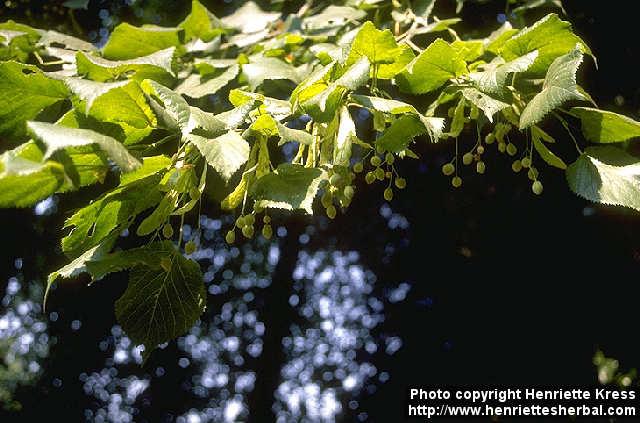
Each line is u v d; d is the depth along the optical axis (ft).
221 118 5.42
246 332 27.76
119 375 26.05
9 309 23.48
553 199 16.97
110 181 10.53
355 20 9.59
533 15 10.64
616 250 16.76
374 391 25.04
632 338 17.31
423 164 18.92
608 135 5.99
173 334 6.42
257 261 26.81
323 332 27.84
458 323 19.97
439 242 20.30
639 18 13.23
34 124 4.17
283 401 27.86
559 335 18.03
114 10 15.01
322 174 5.24
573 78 5.30
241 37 9.89
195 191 5.47
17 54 9.16
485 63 6.62
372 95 6.45
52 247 19.26
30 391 24.98
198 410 27.45
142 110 5.16
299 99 5.79
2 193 4.42
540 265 17.87
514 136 14.52
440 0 12.15
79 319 23.59
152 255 5.70
